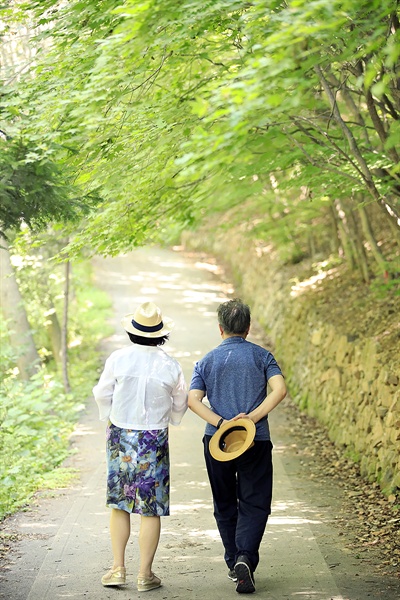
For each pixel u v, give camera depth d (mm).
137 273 31828
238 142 5281
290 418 14609
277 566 6613
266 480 6055
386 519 8180
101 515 8359
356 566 6672
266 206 16766
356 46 5848
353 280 16266
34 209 6859
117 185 7859
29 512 8648
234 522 6234
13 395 13023
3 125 7523
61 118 7637
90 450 12031
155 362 6184
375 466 9898
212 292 27922
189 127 7121
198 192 8844
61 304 22359
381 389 10453
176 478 10023
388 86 7086
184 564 6691
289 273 21297
